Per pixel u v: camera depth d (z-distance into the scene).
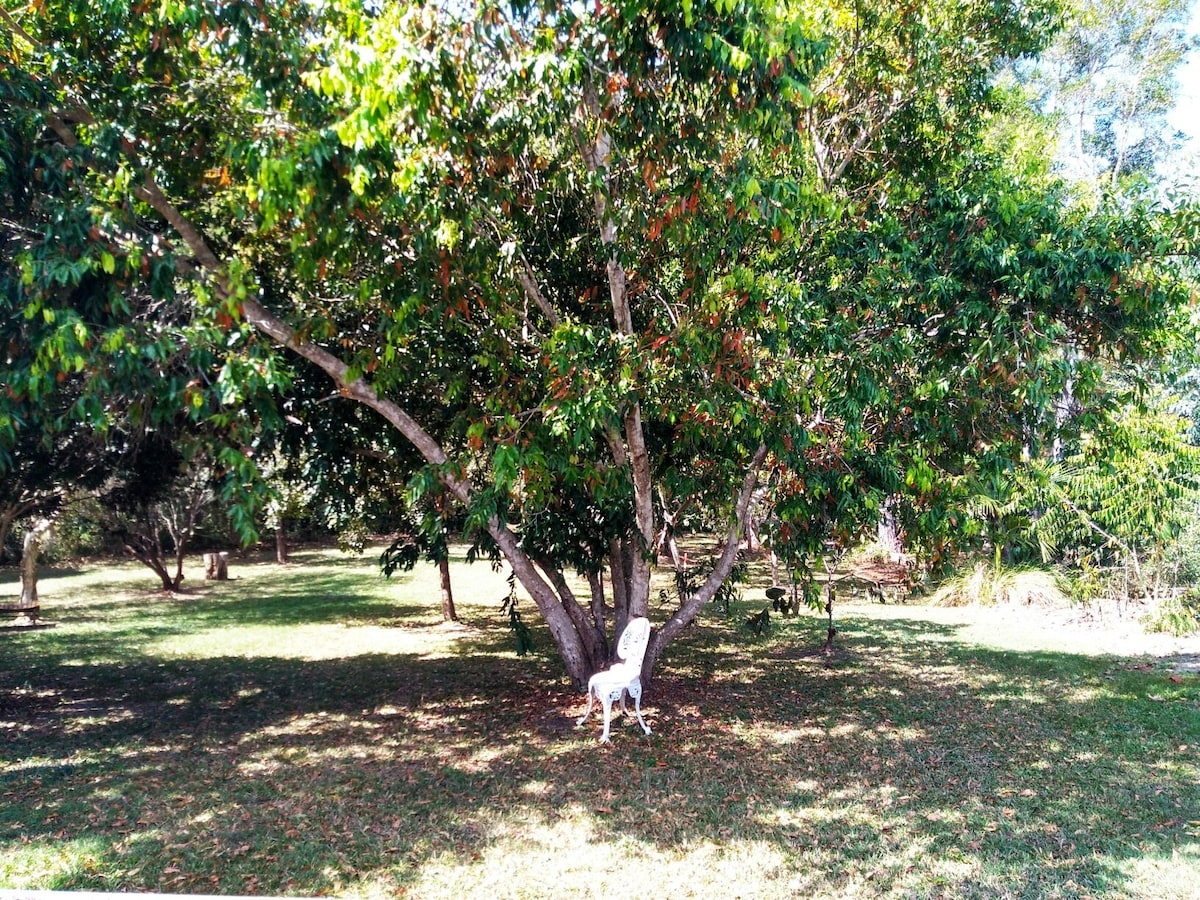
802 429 7.03
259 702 10.02
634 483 8.30
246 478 5.82
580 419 6.33
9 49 5.95
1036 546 17.23
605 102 6.52
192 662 12.59
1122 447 9.54
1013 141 12.66
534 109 6.31
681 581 10.08
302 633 15.26
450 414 8.87
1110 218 7.15
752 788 6.75
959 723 8.62
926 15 8.42
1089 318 7.49
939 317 7.48
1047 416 8.52
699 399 6.75
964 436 8.00
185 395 5.94
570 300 8.66
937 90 8.77
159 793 6.77
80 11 6.02
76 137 6.35
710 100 6.29
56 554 26.16
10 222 6.02
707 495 8.76
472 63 6.06
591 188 6.96
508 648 13.45
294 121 6.11
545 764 7.40
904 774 7.06
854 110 8.74
